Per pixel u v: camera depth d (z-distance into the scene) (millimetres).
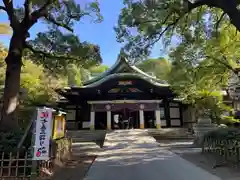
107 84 23547
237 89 22359
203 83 13812
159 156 10023
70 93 23484
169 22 9812
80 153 11688
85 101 24969
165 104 25125
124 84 24078
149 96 24859
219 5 7812
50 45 10141
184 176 6457
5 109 8508
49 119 5641
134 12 8812
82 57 10906
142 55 10180
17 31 9297
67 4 10203
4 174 6270
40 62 11508
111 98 24672
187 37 10680
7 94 8688
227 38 11391
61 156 8742
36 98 16031
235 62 12641
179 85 14719
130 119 26938
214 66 12648
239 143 7688
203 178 6188
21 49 9359
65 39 9969
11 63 9000
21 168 6480
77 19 10680
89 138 20328
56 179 6516
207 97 17328
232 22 7680
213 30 10570
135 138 17125
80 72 17453
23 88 15195
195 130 14141
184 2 8320
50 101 17016
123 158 9805
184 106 25391
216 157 9008
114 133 19750
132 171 7266
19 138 7176
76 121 25156
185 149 12016
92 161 9305
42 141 5484
